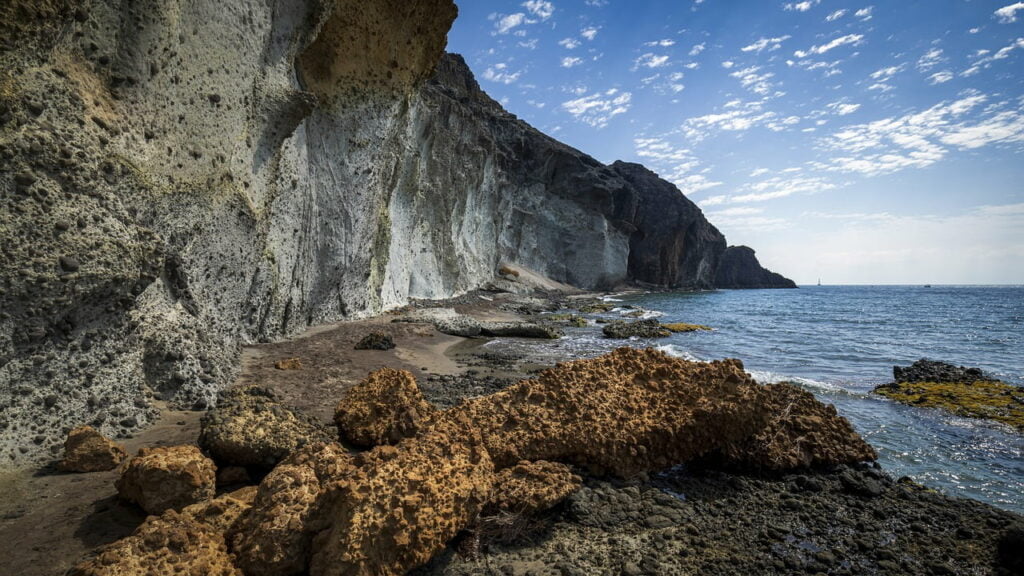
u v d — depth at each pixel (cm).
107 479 489
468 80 6506
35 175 523
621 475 602
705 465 656
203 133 901
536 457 582
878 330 2847
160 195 759
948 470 699
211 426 530
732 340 2188
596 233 6588
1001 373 1548
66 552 372
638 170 8112
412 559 387
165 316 749
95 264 560
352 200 1723
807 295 9062
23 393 516
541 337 2038
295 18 1252
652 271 7594
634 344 1942
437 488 418
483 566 423
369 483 386
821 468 657
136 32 709
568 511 514
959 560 459
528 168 6375
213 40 941
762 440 647
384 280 2234
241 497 459
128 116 702
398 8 1756
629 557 448
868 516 540
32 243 513
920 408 1018
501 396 633
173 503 421
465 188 4116
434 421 596
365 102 1719
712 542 479
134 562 315
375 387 682
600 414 619
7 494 449
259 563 363
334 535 364
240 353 1066
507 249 6034
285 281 1375
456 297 3609
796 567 439
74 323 568
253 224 1066
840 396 1133
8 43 519
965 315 4247
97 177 598
